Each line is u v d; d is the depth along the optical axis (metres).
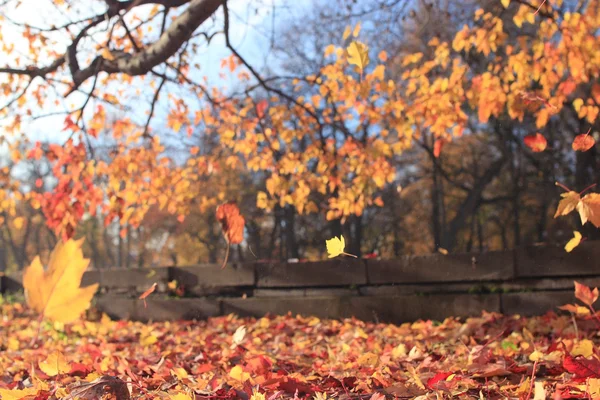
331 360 4.04
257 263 8.52
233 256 36.34
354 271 7.79
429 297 7.04
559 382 2.75
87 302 0.78
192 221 33.91
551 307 6.39
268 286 8.40
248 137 9.05
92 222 43.25
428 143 22.86
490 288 6.89
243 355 4.11
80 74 6.95
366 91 7.79
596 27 7.65
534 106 5.22
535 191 28.52
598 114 8.46
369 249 34.84
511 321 5.95
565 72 9.84
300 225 30.55
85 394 2.54
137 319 8.94
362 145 8.73
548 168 23.45
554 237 27.12
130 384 2.66
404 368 3.62
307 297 7.96
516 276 6.76
